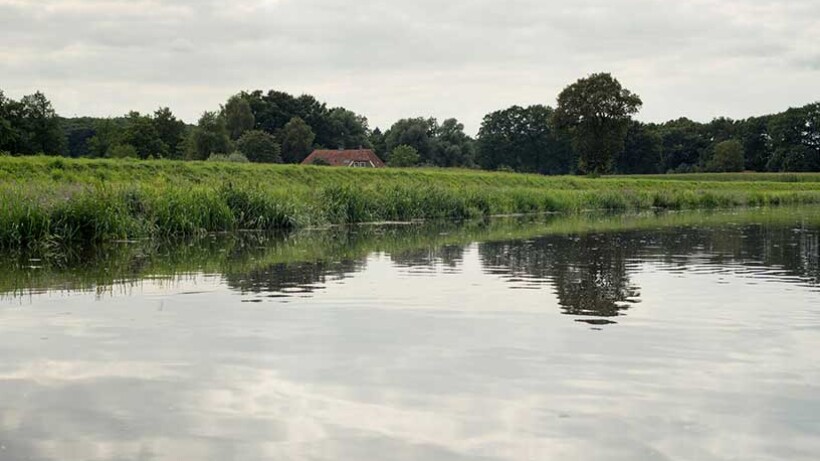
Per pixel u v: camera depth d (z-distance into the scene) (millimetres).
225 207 22719
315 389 4844
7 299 8469
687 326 6840
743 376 5129
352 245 16594
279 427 4148
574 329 6719
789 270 11555
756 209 43219
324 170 42406
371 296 8680
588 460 3678
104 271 11367
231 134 114375
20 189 18734
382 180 44250
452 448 3838
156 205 20547
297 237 19719
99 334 6488
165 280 10234
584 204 41438
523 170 141375
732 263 12555
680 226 24484
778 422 4203
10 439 3965
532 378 5090
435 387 4879
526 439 3959
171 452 3787
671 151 139375
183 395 4715
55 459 3693
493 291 9102
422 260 13039
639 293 8969
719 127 141500
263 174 38719
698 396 4680
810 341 6203
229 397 4676
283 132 116875
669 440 3938
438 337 6383
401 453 3771
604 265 12234
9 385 4926
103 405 4523
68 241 17812
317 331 6625
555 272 11203
